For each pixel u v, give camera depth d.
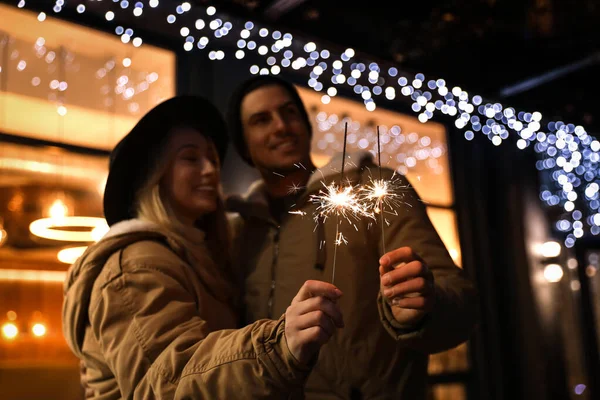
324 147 4.09
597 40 4.01
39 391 2.74
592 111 5.25
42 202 2.94
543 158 5.17
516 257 4.75
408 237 1.42
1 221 2.83
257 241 1.70
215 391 1.01
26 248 2.88
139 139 1.56
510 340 4.62
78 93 3.10
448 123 4.65
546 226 5.00
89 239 3.04
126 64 3.29
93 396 1.36
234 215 1.90
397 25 4.05
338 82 3.79
